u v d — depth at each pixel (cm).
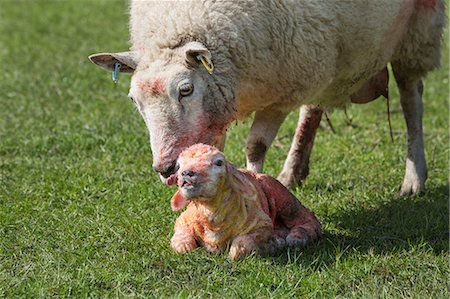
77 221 1278
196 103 1127
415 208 1358
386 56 1375
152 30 1157
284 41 1191
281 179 1471
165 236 1210
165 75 1117
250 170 1192
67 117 1916
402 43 1416
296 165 1462
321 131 1812
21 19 3052
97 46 2620
